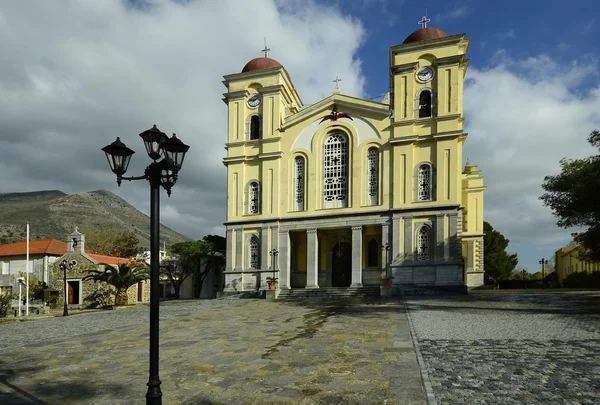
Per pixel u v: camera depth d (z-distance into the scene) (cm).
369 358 1118
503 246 7044
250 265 3897
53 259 4788
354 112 3797
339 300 2881
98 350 1375
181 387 930
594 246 3366
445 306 2286
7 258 4872
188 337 1562
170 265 5241
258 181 3978
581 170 2769
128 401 861
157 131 812
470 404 755
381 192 3619
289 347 1307
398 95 3662
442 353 1151
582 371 951
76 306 3969
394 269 3453
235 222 3941
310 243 3734
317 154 3844
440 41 3559
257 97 4084
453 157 3434
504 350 1172
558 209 2939
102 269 4138
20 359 1270
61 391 939
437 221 3403
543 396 788
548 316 1825
